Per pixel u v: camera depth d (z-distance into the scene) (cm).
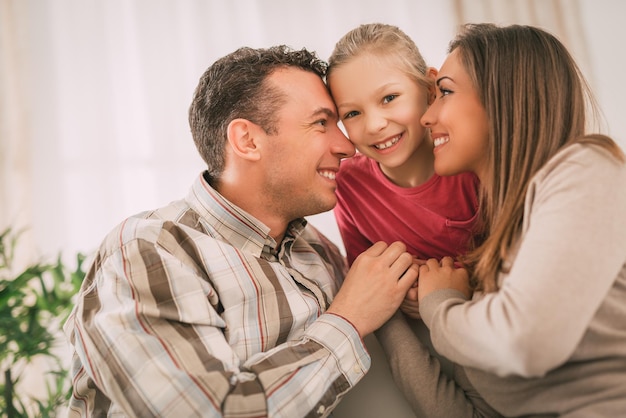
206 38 287
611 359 74
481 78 92
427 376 94
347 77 113
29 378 230
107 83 280
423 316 90
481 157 95
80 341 91
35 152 270
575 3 287
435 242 124
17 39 272
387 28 118
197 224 106
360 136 116
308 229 124
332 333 92
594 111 99
